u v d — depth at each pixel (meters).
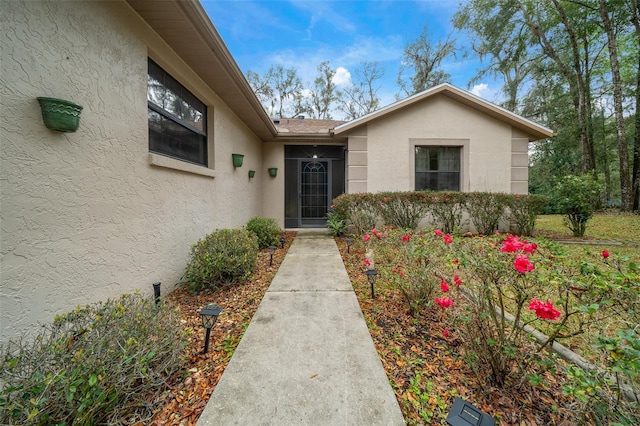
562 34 13.58
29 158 1.84
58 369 1.42
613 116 15.00
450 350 2.22
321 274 4.20
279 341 2.33
